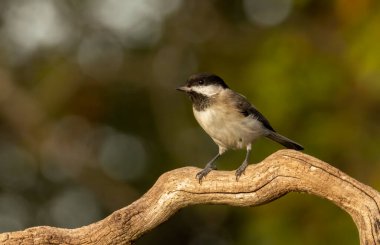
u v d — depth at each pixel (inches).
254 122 365.4
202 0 652.1
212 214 606.5
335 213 505.4
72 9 661.9
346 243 495.5
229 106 360.5
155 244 634.2
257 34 626.8
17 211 631.8
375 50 494.0
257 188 285.6
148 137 641.6
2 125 664.4
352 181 271.6
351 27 532.1
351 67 525.7
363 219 267.9
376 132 534.0
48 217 629.9
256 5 642.2
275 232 511.5
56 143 651.5
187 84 370.6
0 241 287.3
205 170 295.1
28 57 673.0
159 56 647.8
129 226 293.6
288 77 545.3
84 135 651.5
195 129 621.0
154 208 295.7
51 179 647.8
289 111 538.3
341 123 532.4
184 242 634.2
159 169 625.3
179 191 294.5
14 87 666.8
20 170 651.5
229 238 618.2
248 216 543.2
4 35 669.3
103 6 658.8
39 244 288.7
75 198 641.6
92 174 642.8
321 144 530.0
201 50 642.8
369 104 535.5
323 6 608.7
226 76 602.2
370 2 524.4
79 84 645.3
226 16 652.1
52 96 647.1
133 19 655.8
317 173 274.8
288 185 280.7
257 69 560.4
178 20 652.1
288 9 623.2
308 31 595.8
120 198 631.2
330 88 540.1
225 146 374.9
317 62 551.5
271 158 283.4
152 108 640.4
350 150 526.3
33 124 656.4
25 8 664.4
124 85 647.8
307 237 504.1
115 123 649.0
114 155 644.1
